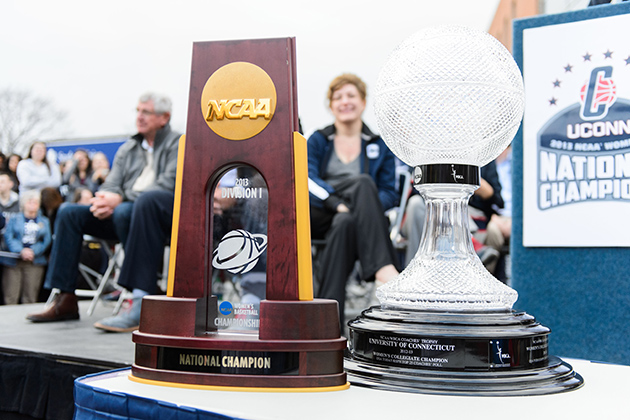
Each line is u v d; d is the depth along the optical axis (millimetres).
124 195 3270
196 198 583
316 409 457
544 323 1104
